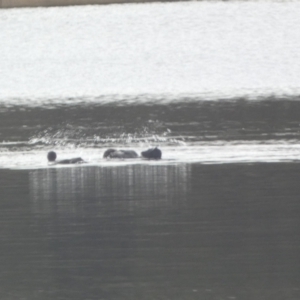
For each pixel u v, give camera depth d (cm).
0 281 4900
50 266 5147
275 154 9350
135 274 4938
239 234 5725
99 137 11881
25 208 6788
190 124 12694
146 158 9281
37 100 17425
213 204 6675
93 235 5831
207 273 4906
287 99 16025
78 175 8362
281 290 4581
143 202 6850
